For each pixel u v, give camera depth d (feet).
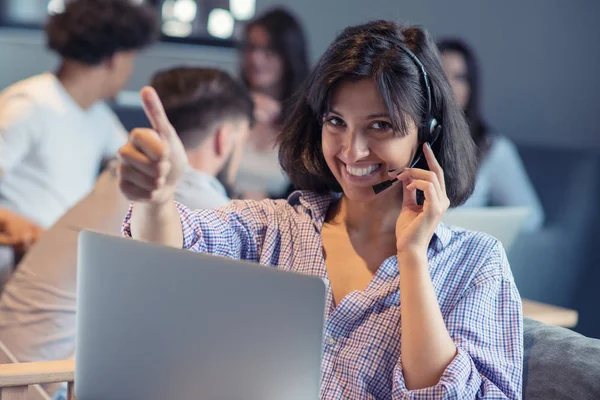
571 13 16.81
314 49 16.76
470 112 13.15
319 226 5.30
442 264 5.14
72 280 7.55
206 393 3.90
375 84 4.65
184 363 3.94
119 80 11.51
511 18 17.02
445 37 17.10
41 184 11.07
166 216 4.59
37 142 10.93
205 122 7.94
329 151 4.91
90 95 11.38
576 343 5.20
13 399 4.96
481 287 5.03
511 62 17.07
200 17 16.08
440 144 5.12
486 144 13.42
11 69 15.07
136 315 4.08
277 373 3.70
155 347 4.03
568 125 16.98
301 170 5.43
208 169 8.15
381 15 16.96
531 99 17.08
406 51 4.80
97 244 4.19
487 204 14.08
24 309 7.61
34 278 7.63
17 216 10.14
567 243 14.26
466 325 4.89
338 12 16.81
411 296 4.59
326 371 4.90
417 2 17.02
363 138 4.75
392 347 4.86
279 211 5.50
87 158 11.64
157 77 8.08
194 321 3.89
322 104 4.84
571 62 16.90
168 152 4.09
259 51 13.84
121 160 4.11
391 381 4.85
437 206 4.56
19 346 7.61
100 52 11.07
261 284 3.70
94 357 4.29
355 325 4.96
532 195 14.12
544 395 5.08
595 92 16.85
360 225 5.27
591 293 14.20
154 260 3.99
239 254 5.39
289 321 3.65
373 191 4.87
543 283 13.98
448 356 4.60
